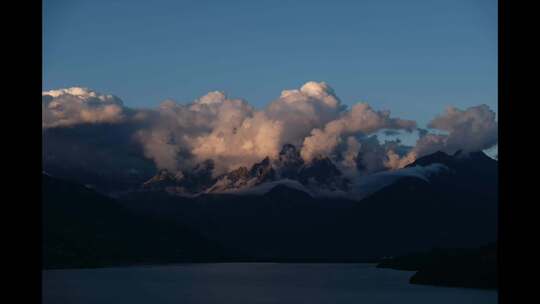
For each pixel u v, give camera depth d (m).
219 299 127.44
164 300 123.75
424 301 111.00
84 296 130.00
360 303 114.44
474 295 121.12
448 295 122.44
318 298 128.25
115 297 128.62
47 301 119.31
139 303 116.38
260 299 128.25
